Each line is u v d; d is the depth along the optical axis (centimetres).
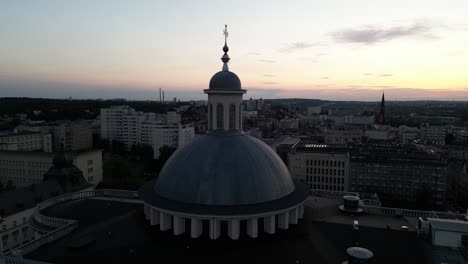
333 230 4675
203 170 4331
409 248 4222
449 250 4184
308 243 4238
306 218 5081
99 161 13562
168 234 4362
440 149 18912
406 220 5131
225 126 4828
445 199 14288
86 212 5422
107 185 11388
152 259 3816
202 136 4925
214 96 4803
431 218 4641
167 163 4859
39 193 8750
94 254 3947
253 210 4084
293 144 17450
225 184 4212
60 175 9156
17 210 8088
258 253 3941
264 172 4447
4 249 7775
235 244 4103
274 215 4303
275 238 4300
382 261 3897
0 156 13588
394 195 13838
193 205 4153
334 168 14138
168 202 4291
